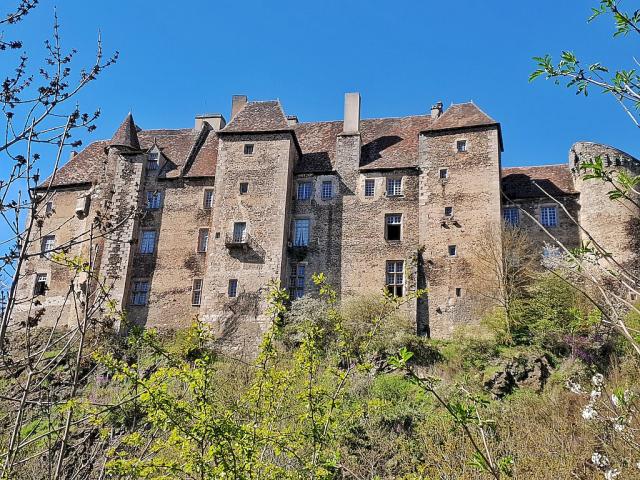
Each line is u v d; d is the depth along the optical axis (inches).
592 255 218.8
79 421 307.9
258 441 365.1
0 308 281.3
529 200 1453.0
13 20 279.3
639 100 206.8
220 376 767.7
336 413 402.6
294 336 1082.1
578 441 752.3
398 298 458.6
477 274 1347.2
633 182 204.7
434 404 975.0
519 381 1051.3
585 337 1039.0
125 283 1485.0
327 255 1471.5
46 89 285.0
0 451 327.3
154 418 343.9
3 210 276.2
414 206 1473.9
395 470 800.3
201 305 1429.6
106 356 344.2
